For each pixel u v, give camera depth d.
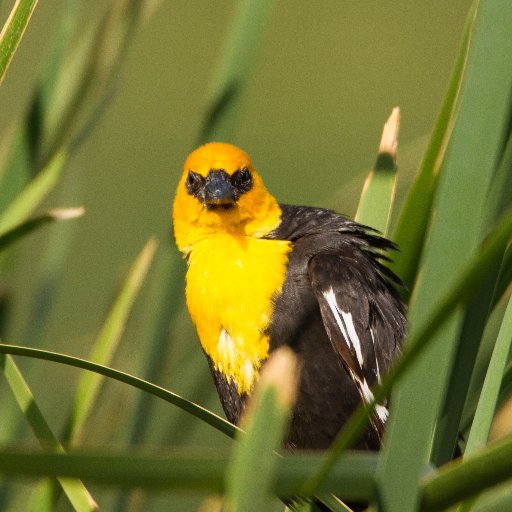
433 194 4.67
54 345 5.00
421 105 6.00
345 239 4.73
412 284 4.69
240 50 4.70
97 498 4.78
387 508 3.98
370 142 5.73
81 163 4.72
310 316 4.71
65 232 4.71
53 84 4.68
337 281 4.71
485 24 4.01
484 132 3.98
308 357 4.71
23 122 4.68
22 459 3.48
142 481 3.57
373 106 6.05
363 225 4.70
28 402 4.60
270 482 3.74
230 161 4.73
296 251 4.72
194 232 4.73
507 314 4.57
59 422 4.91
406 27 6.24
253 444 3.61
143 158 5.32
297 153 5.70
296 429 4.71
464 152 4.00
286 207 4.75
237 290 4.71
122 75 4.70
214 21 6.15
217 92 4.70
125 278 4.68
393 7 6.30
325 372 4.71
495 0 4.01
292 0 6.38
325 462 3.70
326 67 6.09
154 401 4.69
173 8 6.17
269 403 3.61
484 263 3.30
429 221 4.68
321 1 6.29
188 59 6.05
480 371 4.66
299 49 6.30
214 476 3.61
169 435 4.71
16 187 4.68
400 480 3.99
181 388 4.75
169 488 3.60
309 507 4.62
